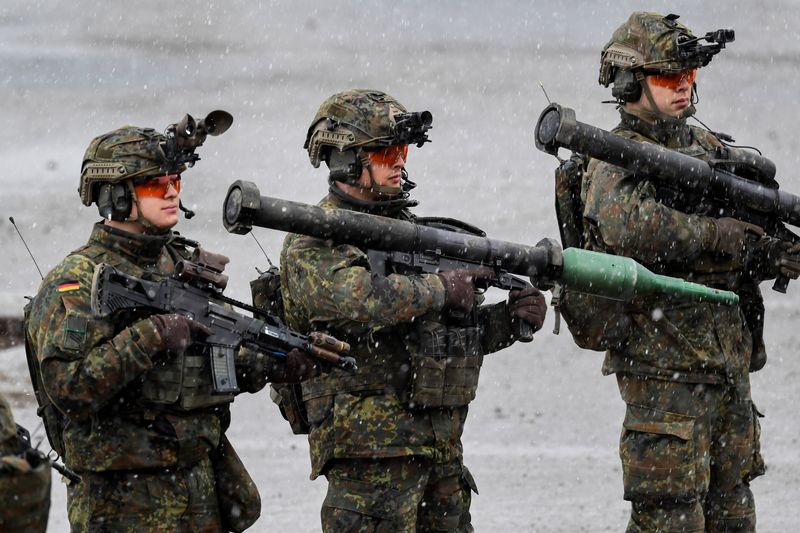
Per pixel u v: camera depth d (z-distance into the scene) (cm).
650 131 2866
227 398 2277
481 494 3638
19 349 4978
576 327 2753
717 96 9650
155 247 2297
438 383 2452
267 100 9612
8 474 1666
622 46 2856
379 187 2494
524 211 7356
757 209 2847
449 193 7631
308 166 8206
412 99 9688
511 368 4928
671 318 2744
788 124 9062
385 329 2458
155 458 2219
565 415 4431
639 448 2777
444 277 2436
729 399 2836
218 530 2323
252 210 2284
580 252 2545
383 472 2456
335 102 2503
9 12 12094
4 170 8125
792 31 11106
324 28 11544
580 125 2606
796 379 4819
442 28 11438
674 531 2752
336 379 2469
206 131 2269
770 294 6000
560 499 3612
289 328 2392
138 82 10106
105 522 2219
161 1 12300
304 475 3822
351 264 2389
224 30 11512
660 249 2712
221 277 2244
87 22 11725
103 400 2139
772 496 3638
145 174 2258
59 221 7250
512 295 2534
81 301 2189
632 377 2795
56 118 9244
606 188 2738
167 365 2209
